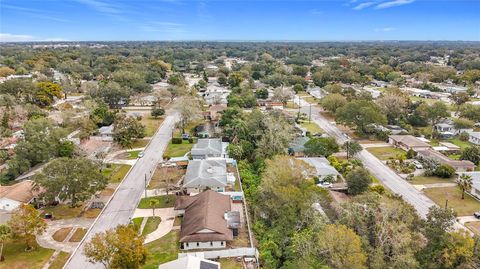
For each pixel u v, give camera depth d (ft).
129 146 303.27
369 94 470.80
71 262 156.76
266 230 183.93
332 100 434.71
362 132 356.38
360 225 166.40
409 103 430.61
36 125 273.54
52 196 191.62
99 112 373.40
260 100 508.53
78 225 186.29
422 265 150.00
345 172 257.75
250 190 228.43
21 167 244.22
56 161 199.41
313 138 309.83
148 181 242.58
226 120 356.79
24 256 159.43
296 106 493.77
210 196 200.64
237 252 164.35
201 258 152.15
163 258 161.48
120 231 146.61
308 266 144.36
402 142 321.11
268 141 285.02
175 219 195.21
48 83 477.77
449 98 501.15
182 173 256.32
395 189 239.30
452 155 305.12
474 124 381.81
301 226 178.50
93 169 204.64
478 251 150.51
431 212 168.04
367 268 146.92
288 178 200.85
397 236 152.76
